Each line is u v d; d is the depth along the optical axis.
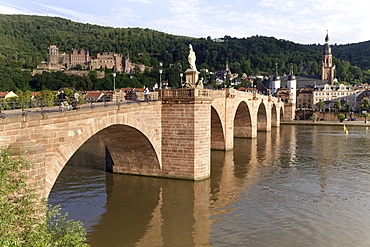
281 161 56.34
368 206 33.72
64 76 196.50
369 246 24.95
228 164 53.16
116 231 27.25
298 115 173.25
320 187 40.47
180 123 40.09
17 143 19.69
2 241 12.41
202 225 28.64
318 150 69.00
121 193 36.56
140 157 42.31
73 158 55.94
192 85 42.94
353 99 193.12
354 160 57.91
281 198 36.06
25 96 88.06
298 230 27.83
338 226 28.67
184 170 40.69
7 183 15.23
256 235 26.83
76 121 26.05
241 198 35.78
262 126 108.31
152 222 29.14
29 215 15.36
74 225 16.86
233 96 64.94
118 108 31.70
